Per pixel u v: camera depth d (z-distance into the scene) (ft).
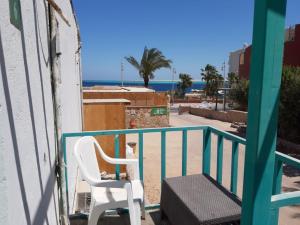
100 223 7.56
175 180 7.45
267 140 2.71
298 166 5.27
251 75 2.73
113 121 19.60
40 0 5.59
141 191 7.03
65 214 7.05
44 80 5.80
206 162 8.72
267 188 2.83
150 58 78.43
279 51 2.60
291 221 13.15
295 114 32.53
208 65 99.40
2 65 3.14
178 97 120.16
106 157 7.72
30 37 4.65
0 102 2.98
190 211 5.83
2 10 3.19
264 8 2.52
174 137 39.04
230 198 6.37
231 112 55.42
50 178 5.98
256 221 2.86
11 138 3.36
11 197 3.24
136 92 49.19
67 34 12.16
